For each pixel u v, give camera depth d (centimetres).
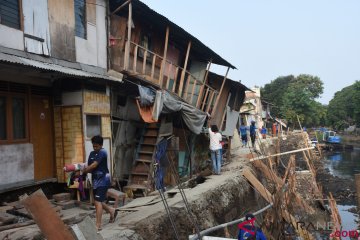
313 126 8119
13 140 884
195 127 1371
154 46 1537
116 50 1185
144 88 1141
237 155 2208
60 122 1004
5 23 817
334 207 1584
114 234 629
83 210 868
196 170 1598
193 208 892
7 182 848
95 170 690
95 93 1033
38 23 903
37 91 973
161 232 724
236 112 2364
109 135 1084
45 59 916
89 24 1092
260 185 1375
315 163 3131
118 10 1177
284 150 3381
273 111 6706
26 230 642
